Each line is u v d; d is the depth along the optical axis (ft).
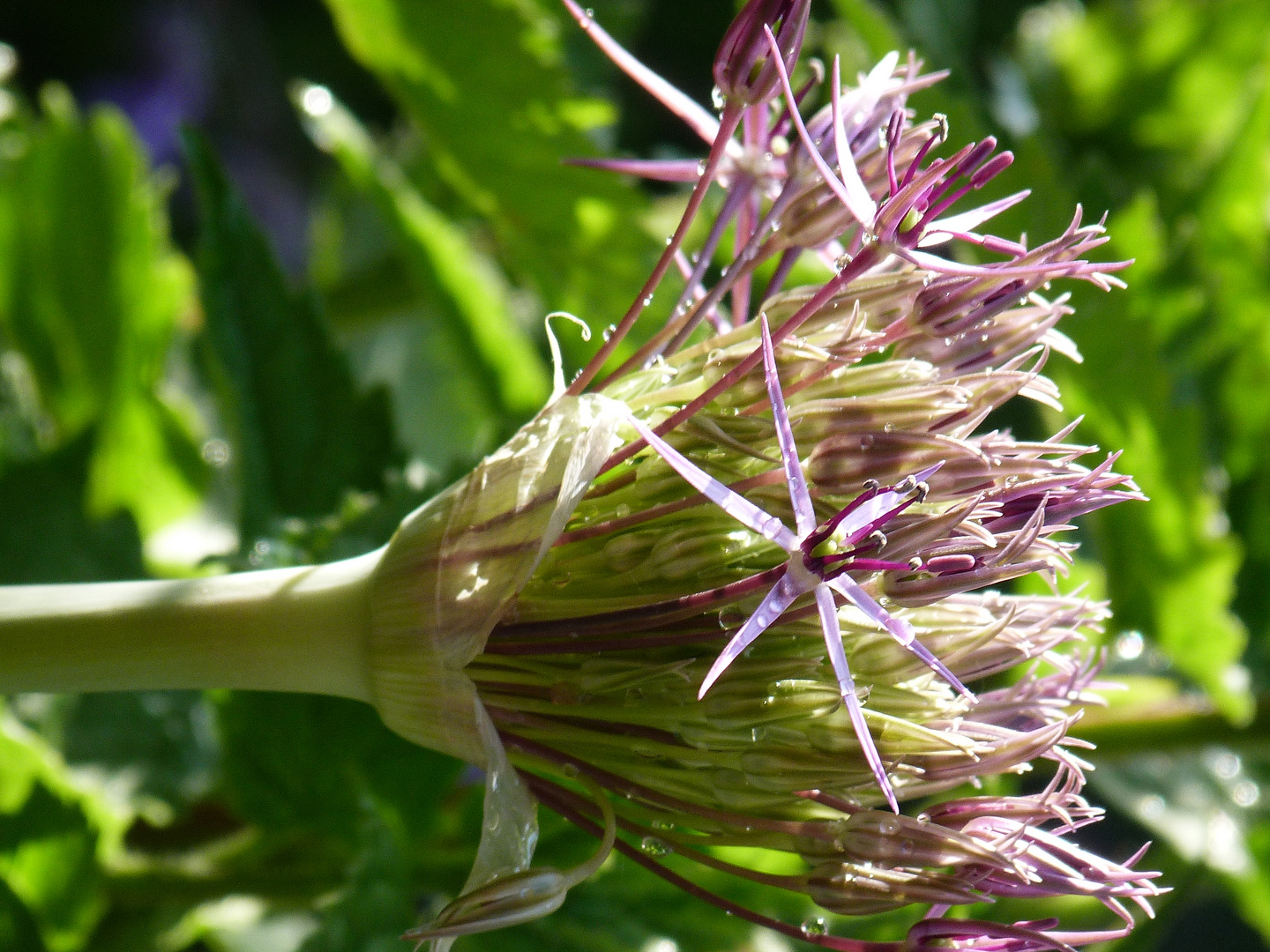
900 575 0.44
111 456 0.82
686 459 0.43
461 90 0.73
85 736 0.71
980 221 0.46
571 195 0.76
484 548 0.45
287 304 0.73
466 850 0.65
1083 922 0.72
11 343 0.83
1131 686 0.82
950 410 0.44
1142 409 0.73
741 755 0.45
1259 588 0.86
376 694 0.47
